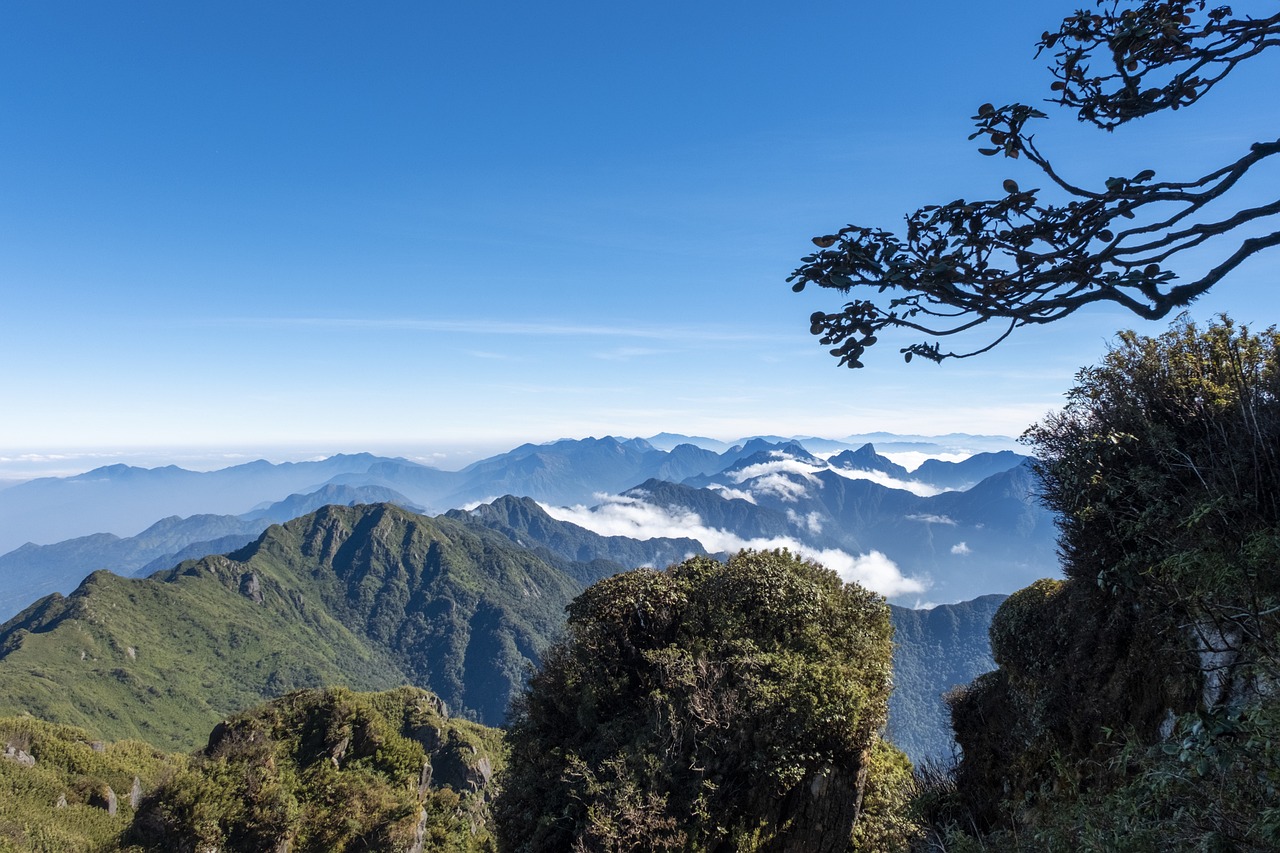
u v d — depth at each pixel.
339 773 34.22
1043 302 2.63
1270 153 2.37
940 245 2.76
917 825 8.14
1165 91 2.72
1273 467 4.46
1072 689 6.65
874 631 10.45
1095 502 6.19
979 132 2.85
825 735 8.21
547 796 9.41
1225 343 5.43
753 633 10.09
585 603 11.78
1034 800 6.68
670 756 8.57
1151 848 3.15
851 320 2.93
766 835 7.98
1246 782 2.89
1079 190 2.63
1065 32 2.96
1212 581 4.33
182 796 29.81
